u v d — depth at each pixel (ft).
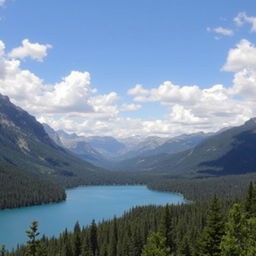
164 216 322.55
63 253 487.20
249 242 161.89
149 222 615.16
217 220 184.85
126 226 599.57
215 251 179.11
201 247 187.32
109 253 529.45
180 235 480.23
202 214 595.06
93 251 544.62
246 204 228.63
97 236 574.56
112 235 551.18
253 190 231.50
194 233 469.16
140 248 526.98
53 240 559.38
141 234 544.62
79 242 477.77
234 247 158.40
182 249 352.69
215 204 189.78
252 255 154.40
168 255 160.25
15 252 548.31
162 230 316.40
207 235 183.62
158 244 161.68
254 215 211.82
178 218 624.18
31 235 206.90
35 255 206.80
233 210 166.81
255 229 167.02
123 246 522.88
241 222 165.07
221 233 180.75
